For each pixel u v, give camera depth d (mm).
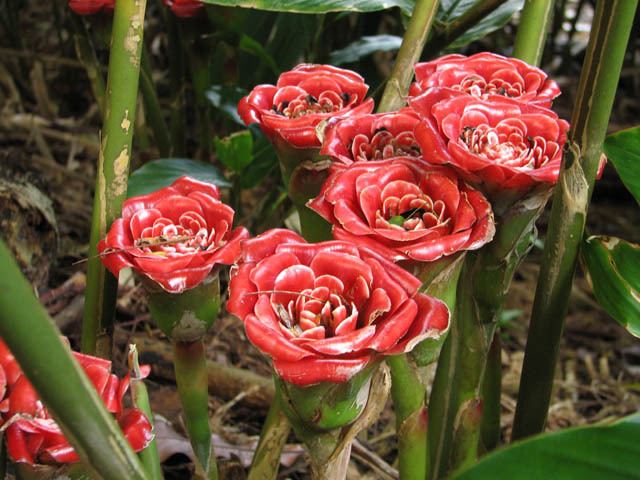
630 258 448
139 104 989
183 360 470
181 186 461
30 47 1348
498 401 571
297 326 352
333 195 388
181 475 703
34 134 1165
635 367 1005
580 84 421
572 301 1122
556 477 327
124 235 428
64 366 281
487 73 490
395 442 812
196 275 407
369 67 1060
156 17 1345
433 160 393
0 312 260
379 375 386
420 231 372
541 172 399
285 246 364
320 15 918
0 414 357
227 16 778
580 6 1414
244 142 807
